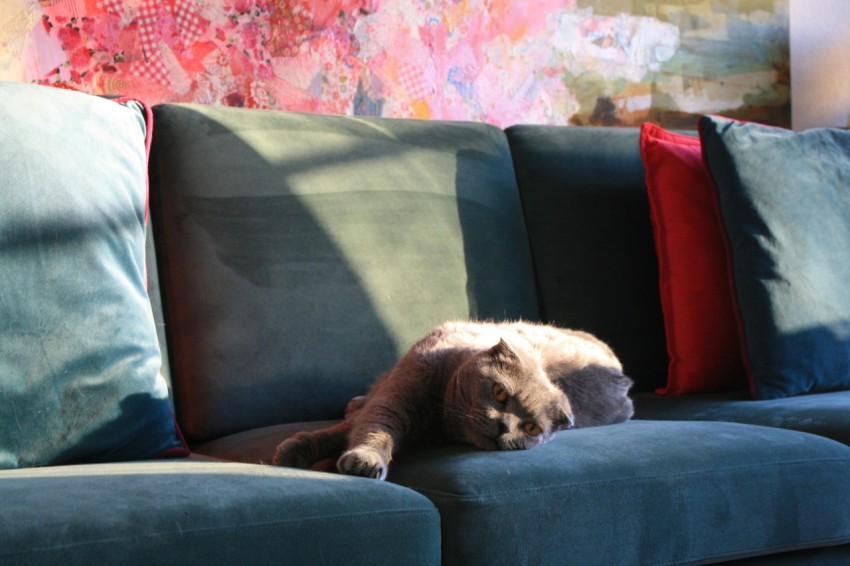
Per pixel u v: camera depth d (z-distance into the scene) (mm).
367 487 1246
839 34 3262
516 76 2893
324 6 2625
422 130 2311
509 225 2346
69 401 1479
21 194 1499
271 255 1982
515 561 1294
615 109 3039
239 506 1112
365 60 2682
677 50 3135
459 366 1742
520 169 2469
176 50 2451
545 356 1889
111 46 2377
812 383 2137
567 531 1335
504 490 1313
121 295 1585
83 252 1549
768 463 1527
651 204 2402
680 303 2307
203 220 1950
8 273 1461
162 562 1028
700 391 2303
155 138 1993
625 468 1419
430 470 1418
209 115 2035
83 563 984
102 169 1635
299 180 2059
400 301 2092
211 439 1895
